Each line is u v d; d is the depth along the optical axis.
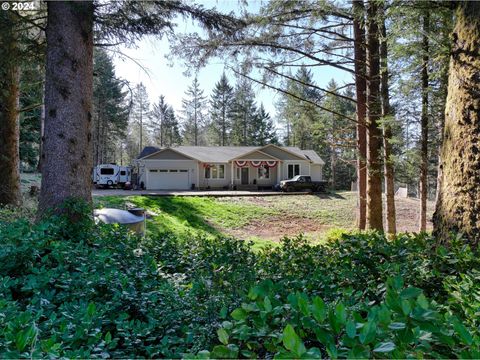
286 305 1.40
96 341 1.82
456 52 3.02
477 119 2.79
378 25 7.18
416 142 9.40
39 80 7.81
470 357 1.01
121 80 6.69
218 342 1.88
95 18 5.20
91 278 2.74
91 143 5.32
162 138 45.22
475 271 1.91
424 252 2.71
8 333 1.52
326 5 7.61
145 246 4.34
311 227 15.34
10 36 5.51
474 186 2.77
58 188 4.88
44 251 3.50
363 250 2.94
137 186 25.58
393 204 8.09
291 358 1.00
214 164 24.70
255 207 17.44
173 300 2.52
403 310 1.12
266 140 39.75
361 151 9.20
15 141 8.08
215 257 3.84
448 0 3.26
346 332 1.08
